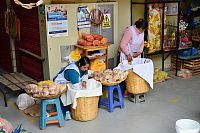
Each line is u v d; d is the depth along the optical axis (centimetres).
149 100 458
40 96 357
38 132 363
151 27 527
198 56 590
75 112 389
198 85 525
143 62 459
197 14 631
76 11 453
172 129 363
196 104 439
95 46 449
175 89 505
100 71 431
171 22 573
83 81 393
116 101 434
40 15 440
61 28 444
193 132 307
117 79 407
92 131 362
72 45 461
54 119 373
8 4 539
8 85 460
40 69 481
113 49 512
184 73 574
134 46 479
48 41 438
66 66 430
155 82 538
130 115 405
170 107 430
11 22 537
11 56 591
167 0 544
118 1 512
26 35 506
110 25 499
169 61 621
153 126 372
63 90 371
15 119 399
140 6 550
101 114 411
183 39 590
